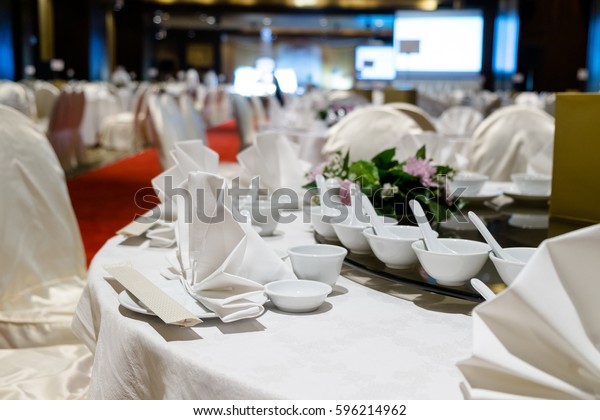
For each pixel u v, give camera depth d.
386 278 1.05
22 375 1.32
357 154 2.65
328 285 0.96
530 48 15.48
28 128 1.68
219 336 0.82
